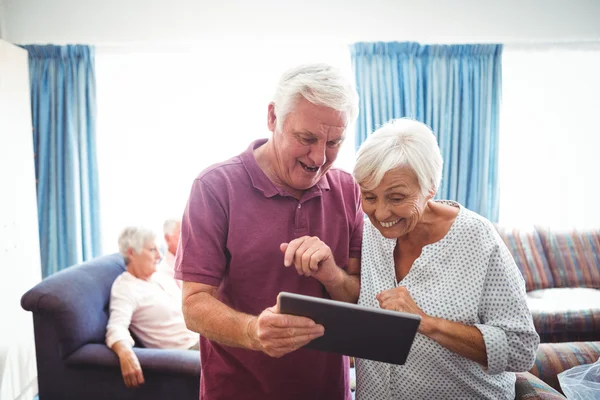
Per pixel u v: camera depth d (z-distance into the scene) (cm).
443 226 101
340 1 308
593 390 137
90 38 297
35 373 252
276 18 307
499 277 96
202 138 322
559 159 346
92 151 298
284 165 91
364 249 109
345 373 116
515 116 339
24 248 245
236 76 317
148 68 312
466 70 312
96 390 182
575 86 336
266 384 103
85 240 298
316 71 83
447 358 97
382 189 90
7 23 291
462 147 317
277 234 98
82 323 184
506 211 352
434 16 313
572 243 316
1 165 224
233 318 83
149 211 325
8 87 232
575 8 317
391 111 311
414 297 100
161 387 177
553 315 260
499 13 315
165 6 300
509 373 108
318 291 104
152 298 214
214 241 94
